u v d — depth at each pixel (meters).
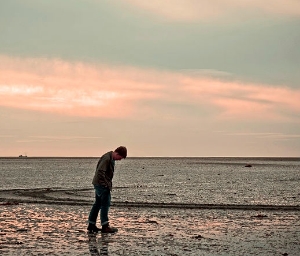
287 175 87.81
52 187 45.81
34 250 13.36
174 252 13.28
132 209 24.23
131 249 13.67
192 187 48.38
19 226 17.98
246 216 21.52
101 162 16.88
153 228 17.73
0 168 137.12
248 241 15.07
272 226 18.36
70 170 119.88
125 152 17.09
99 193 16.73
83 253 13.04
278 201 31.66
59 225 18.33
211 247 14.04
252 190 43.56
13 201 28.30
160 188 46.38
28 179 66.25
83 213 22.28
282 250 13.64
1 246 13.87
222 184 54.94
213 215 21.84
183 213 22.58
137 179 69.38
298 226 18.38
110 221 19.61
